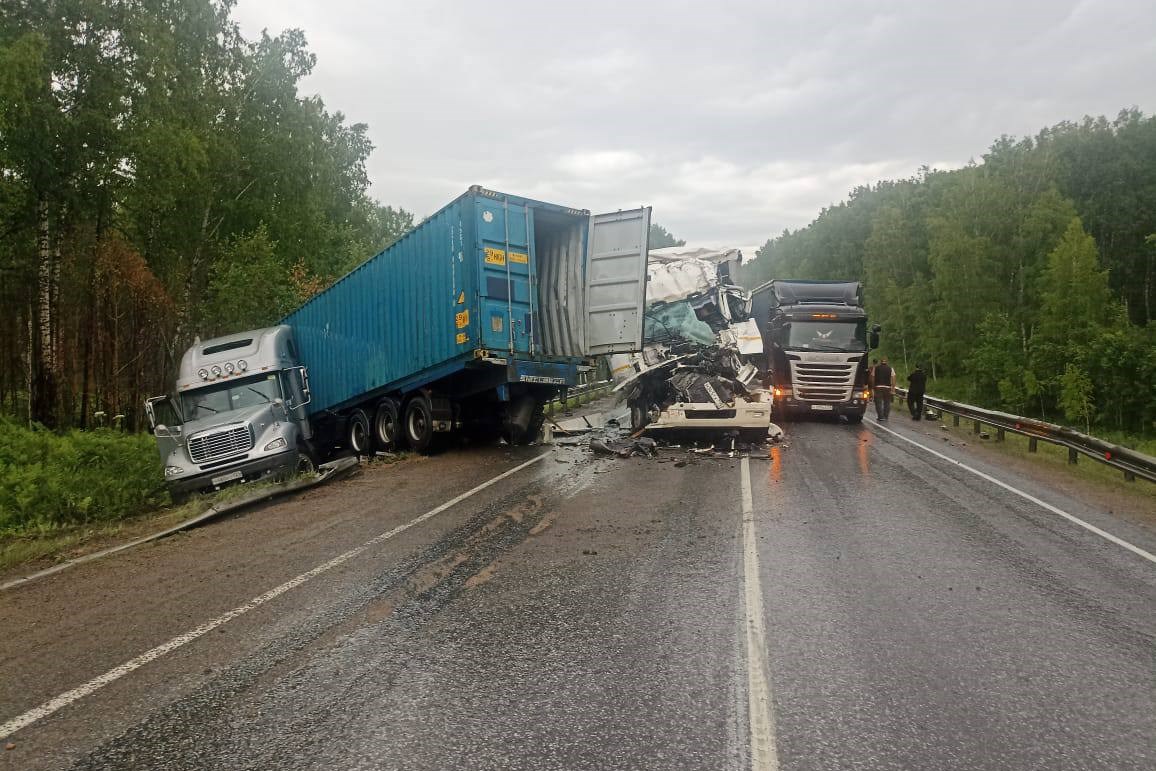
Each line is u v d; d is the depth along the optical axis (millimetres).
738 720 3818
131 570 7602
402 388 15828
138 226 24656
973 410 19969
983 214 56812
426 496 10414
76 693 4434
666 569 6527
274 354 15602
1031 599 5734
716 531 7941
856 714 3881
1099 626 5164
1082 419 45062
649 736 3670
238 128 28266
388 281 15969
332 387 18422
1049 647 4781
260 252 25109
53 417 22109
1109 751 3533
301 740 3727
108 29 22016
